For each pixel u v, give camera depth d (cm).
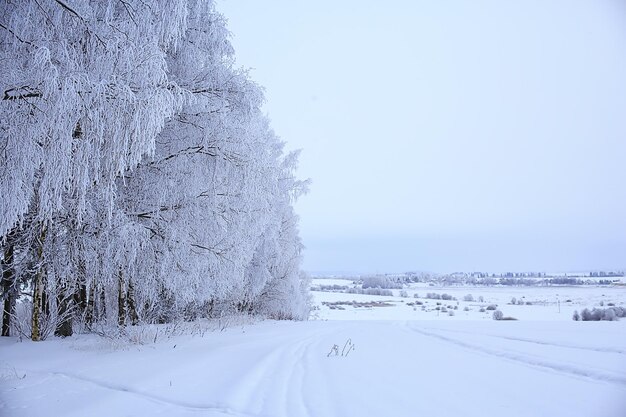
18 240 917
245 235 1212
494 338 1220
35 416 439
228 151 1023
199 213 1033
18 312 1107
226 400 489
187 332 1223
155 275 1034
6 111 594
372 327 1836
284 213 2475
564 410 462
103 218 927
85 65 705
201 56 1075
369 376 660
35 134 601
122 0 757
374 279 12781
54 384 579
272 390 550
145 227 979
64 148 620
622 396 522
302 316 2927
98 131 642
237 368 704
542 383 606
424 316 4116
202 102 1010
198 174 1039
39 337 947
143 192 1038
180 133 1052
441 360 838
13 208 582
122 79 671
